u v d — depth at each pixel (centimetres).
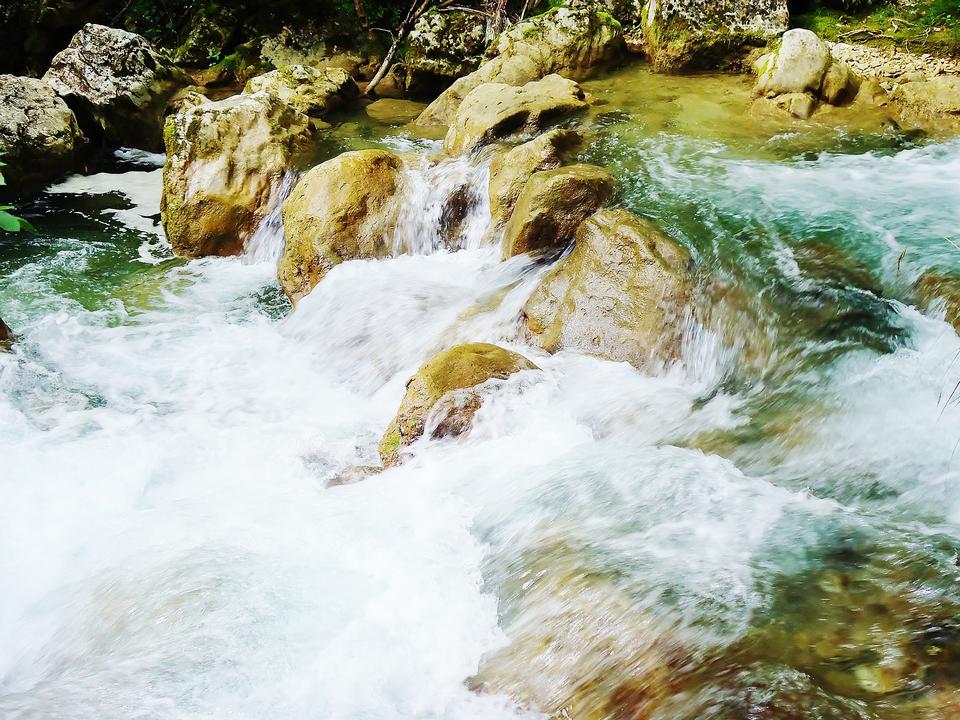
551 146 716
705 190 657
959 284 490
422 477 462
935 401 435
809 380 472
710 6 952
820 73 813
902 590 321
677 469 419
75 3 1245
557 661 321
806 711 273
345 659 339
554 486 422
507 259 655
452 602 366
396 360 602
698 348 521
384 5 1294
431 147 905
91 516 465
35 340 658
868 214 600
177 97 1080
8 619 397
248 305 723
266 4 1261
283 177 812
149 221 876
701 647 305
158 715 312
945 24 913
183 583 384
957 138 732
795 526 368
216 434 545
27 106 938
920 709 271
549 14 1016
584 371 524
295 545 414
